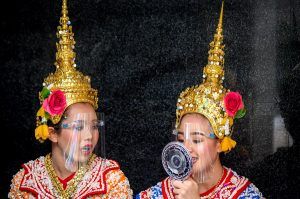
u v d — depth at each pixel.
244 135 2.14
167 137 2.24
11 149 2.44
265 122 2.12
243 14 2.14
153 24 2.25
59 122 1.83
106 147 2.30
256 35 2.13
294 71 2.09
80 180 1.86
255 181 2.13
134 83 2.28
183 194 1.70
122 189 1.88
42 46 2.40
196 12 2.20
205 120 1.76
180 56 2.22
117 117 2.30
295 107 2.09
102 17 2.31
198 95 1.78
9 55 2.44
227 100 1.77
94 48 2.32
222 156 2.16
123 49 2.29
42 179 1.88
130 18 2.28
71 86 1.83
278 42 2.10
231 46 2.16
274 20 2.10
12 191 1.91
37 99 2.41
